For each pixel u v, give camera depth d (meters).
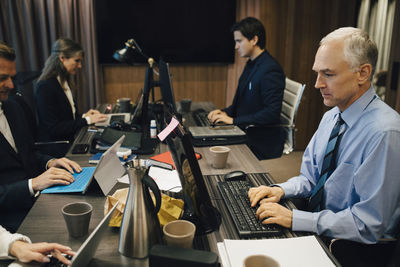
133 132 2.16
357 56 1.25
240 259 1.04
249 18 2.75
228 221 1.27
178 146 1.10
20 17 3.71
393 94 3.02
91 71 3.99
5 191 1.52
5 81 1.63
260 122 2.60
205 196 1.09
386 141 1.23
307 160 1.64
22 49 3.79
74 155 1.93
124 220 1.06
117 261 1.05
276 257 1.06
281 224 1.23
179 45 4.17
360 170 1.27
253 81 2.73
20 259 1.04
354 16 3.96
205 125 2.49
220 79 4.39
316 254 1.08
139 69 4.20
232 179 1.58
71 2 3.80
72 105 2.91
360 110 1.36
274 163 3.75
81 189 1.49
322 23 3.98
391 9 3.82
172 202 1.27
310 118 4.26
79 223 1.14
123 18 3.98
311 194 1.58
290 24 3.96
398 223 1.30
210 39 4.19
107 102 4.25
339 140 1.42
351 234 1.22
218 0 4.09
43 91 2.57
